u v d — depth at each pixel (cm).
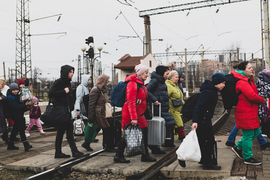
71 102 570
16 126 675
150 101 597
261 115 505
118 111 2031
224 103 496
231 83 484
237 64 556
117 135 638
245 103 478
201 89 466
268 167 466
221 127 1123
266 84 568
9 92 674
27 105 669
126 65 2942
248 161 493
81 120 766
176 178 467
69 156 572
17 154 643
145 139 520
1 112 655
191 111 468
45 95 3738
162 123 561
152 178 455
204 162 469
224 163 502
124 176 468
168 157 589
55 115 544
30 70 3806
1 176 494
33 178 444
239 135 845
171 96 657
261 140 598
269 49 1720
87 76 760
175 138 786
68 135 573
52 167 507
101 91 609
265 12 1730
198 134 469
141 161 529
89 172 494
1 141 830
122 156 528
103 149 655
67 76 551
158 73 612
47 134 972
